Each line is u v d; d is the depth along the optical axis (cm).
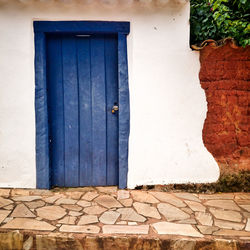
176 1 316
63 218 260
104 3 307
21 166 328
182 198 321
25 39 313
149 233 237
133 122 333
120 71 326
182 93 335
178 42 328
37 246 230
